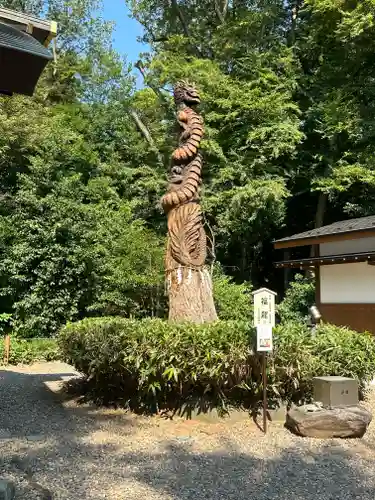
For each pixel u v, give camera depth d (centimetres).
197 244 635
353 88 1650
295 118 1647
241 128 1662
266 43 1838
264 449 468
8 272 1299
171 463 430
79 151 1730
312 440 493
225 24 1827
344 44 1620
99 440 496
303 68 1906
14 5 2133
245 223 1669
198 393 563
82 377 794
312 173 1734
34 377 895
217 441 489
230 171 1596
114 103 2081
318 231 1221
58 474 401
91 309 1308
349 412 506
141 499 352
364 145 1641
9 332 1300
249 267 1958
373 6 1423
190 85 698
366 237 1005
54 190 1367
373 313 1014
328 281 1141
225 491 372
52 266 1287
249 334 541
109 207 1622
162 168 1875
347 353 582
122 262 1320
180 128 685
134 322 616
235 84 1677
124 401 626
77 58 2236
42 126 1616
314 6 1591
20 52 333
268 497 362
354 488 381
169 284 636
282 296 1955
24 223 1307
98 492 364
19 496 352
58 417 588
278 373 546
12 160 1656
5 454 451
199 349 523
